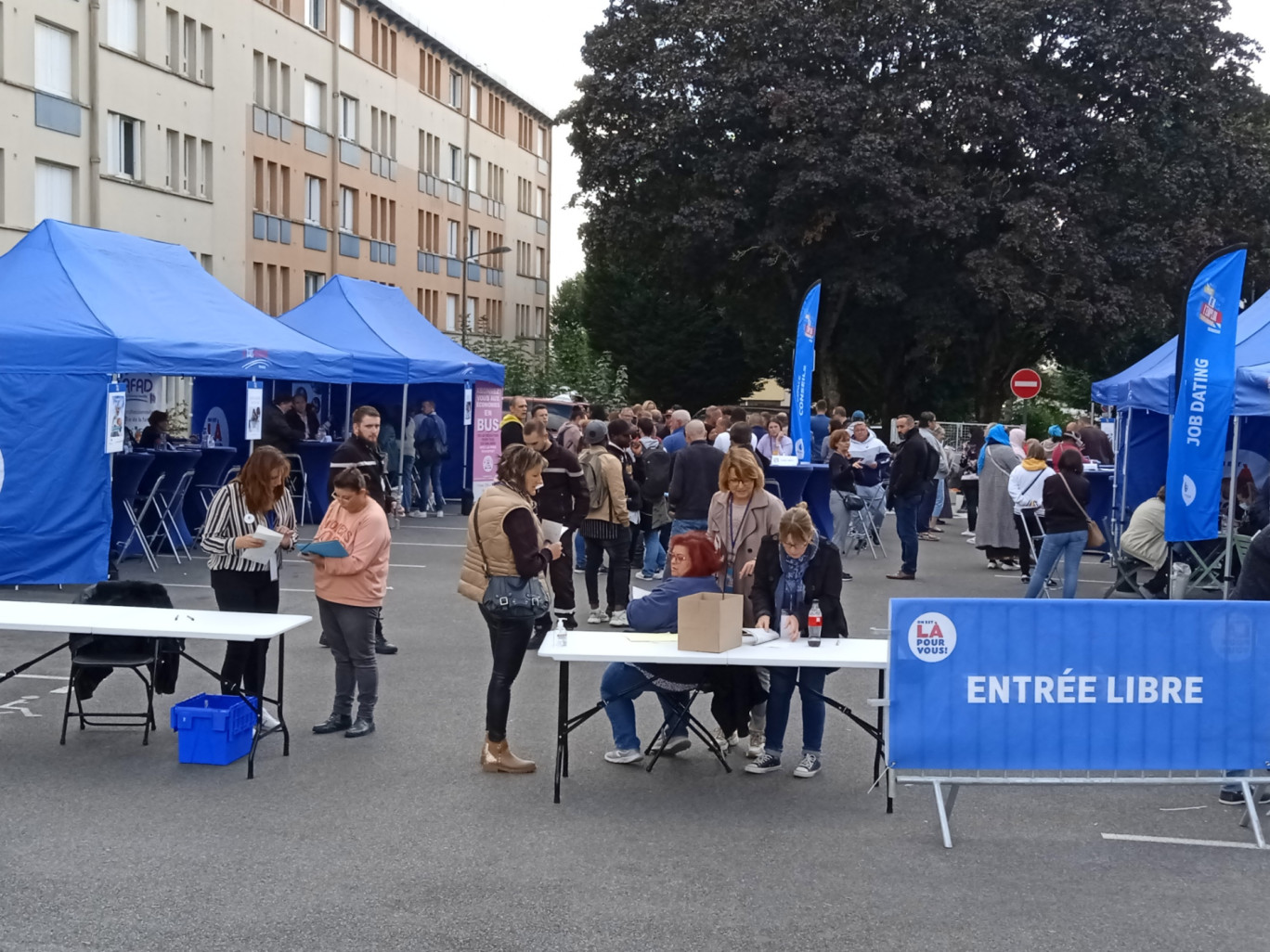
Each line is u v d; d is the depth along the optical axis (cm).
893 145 3019
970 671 624
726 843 595
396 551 1670
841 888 542
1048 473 1546
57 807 627
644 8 3491
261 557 750
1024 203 3041
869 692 921
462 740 764
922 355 3544
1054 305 3142
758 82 3186
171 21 3369
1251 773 633
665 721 721
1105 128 3203
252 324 1523
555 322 7062
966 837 611
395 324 2109
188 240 3444
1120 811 656
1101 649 626
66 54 2961
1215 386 1070
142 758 713
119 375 1259
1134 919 515
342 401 2297
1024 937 495
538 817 629
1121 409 1769
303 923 495
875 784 666
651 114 3359
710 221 3209
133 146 3219
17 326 1227
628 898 527
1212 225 3269
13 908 503
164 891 525
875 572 1609
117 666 720
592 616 1162
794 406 1691
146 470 1427
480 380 2091
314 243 4234
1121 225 3247
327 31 4309
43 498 1227
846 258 3319
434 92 5366
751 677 691
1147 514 1356
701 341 4919
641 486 1409
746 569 730
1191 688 630
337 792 659
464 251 5356
